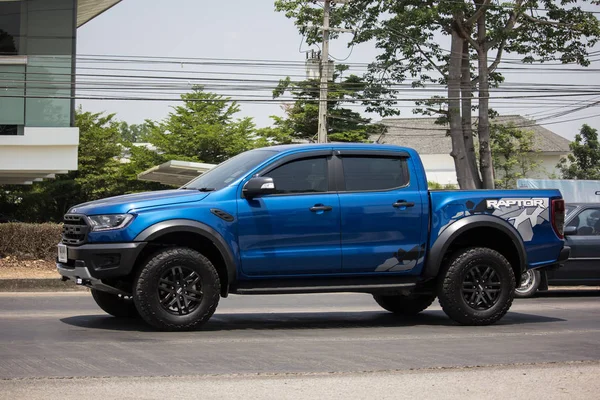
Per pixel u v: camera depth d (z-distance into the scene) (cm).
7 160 2269
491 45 4134
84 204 888
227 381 600
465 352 752
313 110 4800
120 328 877
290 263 890
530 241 981
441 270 958
